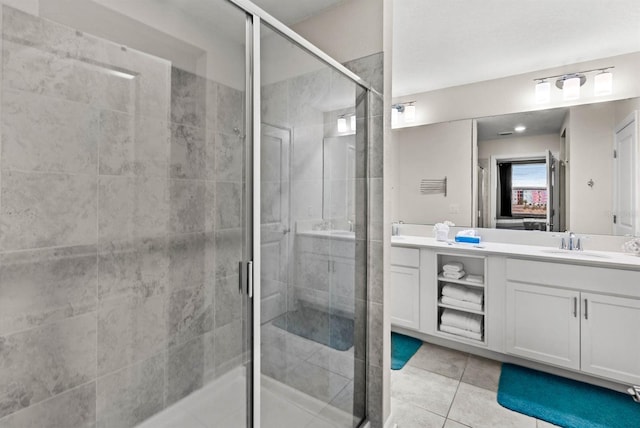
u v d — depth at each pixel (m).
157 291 1.25
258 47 1.18
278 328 1.29
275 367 1.29
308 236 1.43
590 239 2.56
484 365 2.47
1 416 0.97
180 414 1.23
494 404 1.98
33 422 1.03
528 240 2.84
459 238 2.96
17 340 0.99
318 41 1.88
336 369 1.58
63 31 1.02
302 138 1.38
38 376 1.03
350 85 1.61
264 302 1.23
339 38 1.79
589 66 2.62
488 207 3.04
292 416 1.36
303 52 1.37
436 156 3.30
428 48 2.51
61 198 1.04
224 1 1.15
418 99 3.41
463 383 2.22
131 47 1.16
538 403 1.97
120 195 1.16
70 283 1.07
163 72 1.21
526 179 2.86
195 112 1.22
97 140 1.10
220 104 1.20
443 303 2.79
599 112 2.55
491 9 2.04
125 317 1.19
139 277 1.21
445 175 3.26
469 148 3.14
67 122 1.04
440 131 3.28
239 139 1.18
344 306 1.62
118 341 1.18
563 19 2.12
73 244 1.07
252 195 1.18
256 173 1.19
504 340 2.45
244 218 1.19
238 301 1.20
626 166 2.42
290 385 1.35
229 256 1.21
